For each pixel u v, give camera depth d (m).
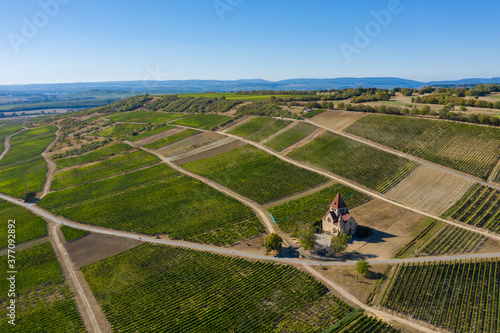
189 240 98.06
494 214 96.56
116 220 113.25
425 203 108.19
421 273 73.69
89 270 86.06
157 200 125.88
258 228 101.31
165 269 83.75
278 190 126.06
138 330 63.53
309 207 110.62
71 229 108.69
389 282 71.44
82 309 71.25
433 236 89.25
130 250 94.62
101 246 98.12
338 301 66.56
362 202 112.06
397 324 59.91
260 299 69.19
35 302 74.50
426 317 61.19
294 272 77.44
